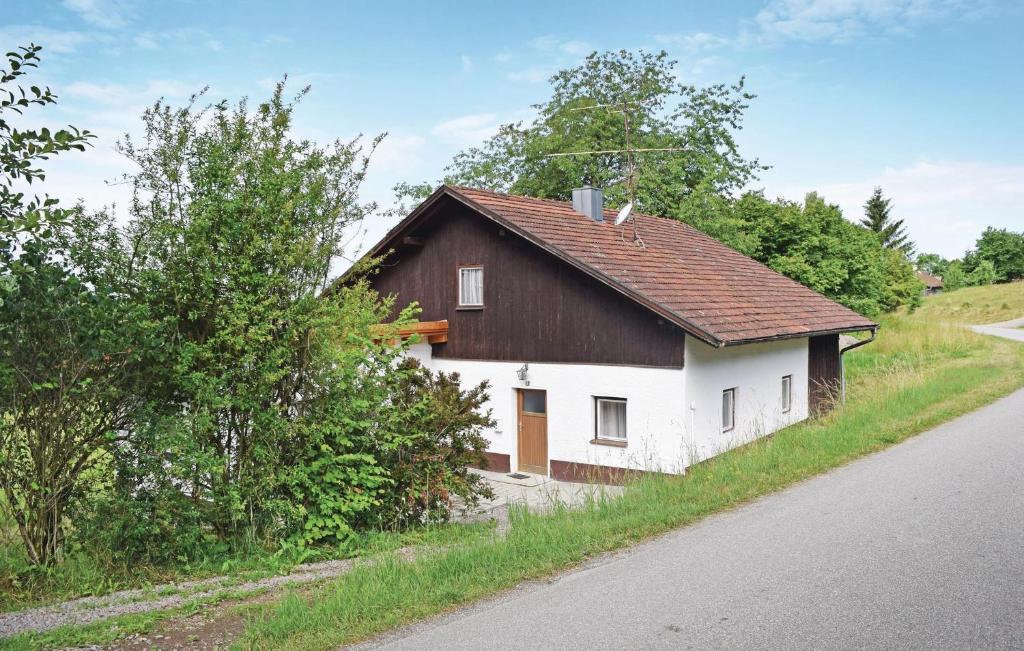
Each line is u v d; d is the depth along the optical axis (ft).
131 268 27.50
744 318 51.93
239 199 28.76
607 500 33.40
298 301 30.22
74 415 25.36
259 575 25.91
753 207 118.83
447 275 59.06
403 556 26.76
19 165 20.39
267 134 30.71
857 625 18.40
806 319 60.23
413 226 59.11
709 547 25.05
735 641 17.80
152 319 27.81
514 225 52.13
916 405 51.90
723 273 64.03
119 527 25.70
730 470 36.19
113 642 18.93
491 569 23.41
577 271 51.70
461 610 20.48
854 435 42.24
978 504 28.78
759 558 23.63
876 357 97.66
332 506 30.48
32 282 23.71
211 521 28.89
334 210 31.07
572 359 52.08
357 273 34.42
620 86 113.50
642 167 104.27
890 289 174.09
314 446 31.19
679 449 47.01
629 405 49.37
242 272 28.94
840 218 134.62
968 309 215.72
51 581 24.41
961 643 17.30
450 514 38.88
